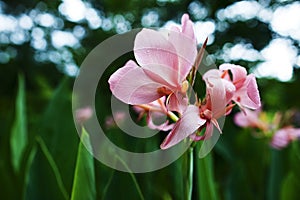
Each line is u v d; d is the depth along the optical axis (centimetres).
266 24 408
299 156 109
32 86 427
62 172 105
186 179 79
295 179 105
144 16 425
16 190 102
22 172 103
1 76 422
